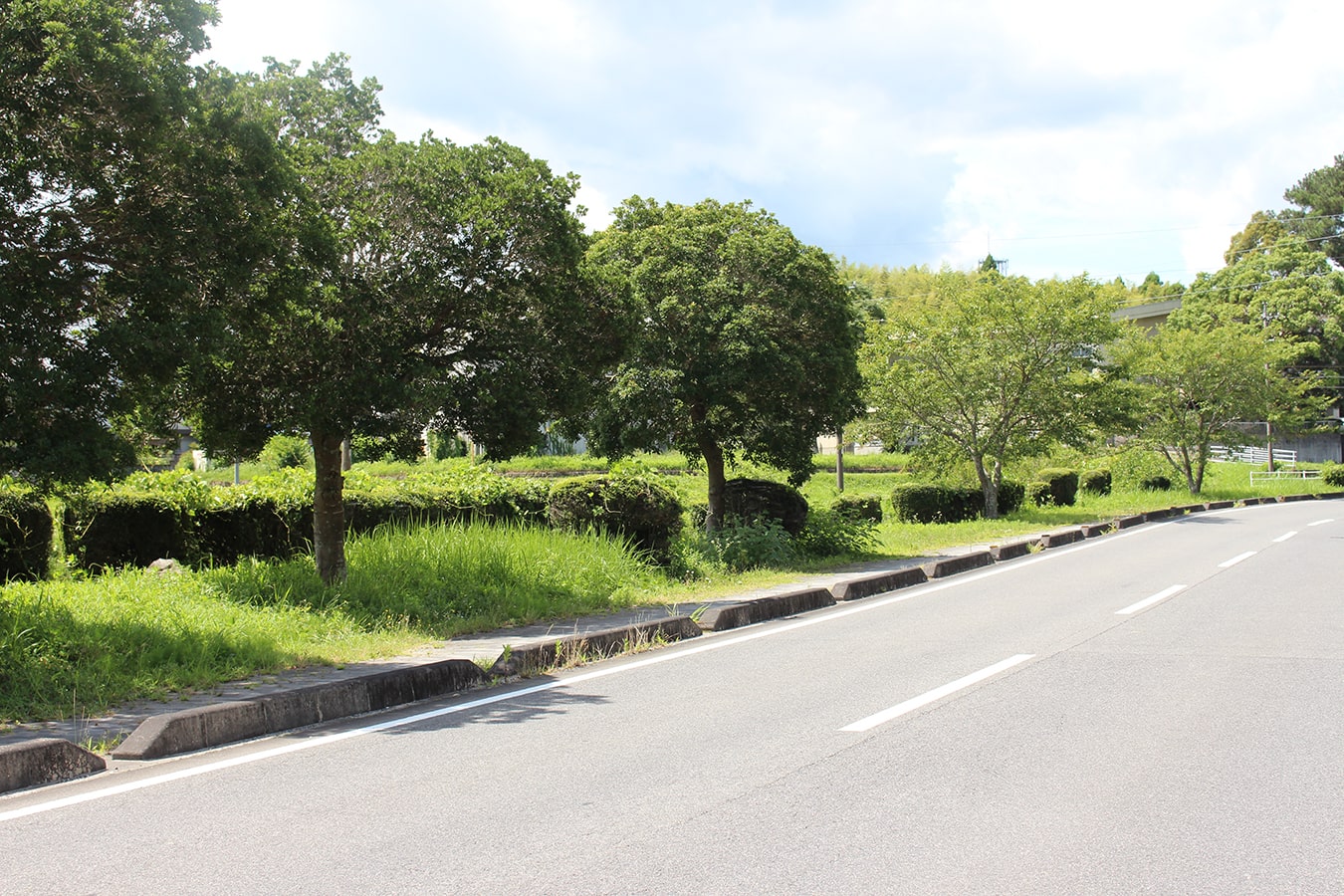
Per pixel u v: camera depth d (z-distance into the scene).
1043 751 5.35
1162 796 4.61
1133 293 85.06
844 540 16.56
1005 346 24.25
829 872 3.74
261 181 7.40
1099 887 3.62
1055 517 24.70
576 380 10.40
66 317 6.86
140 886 3.61
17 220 6.60
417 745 5.56
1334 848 3.99
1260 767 5.07
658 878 3.68
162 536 11.70
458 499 13.82
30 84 6.43
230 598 9.19
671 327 14.64
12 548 10.88
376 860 3.85
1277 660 7.79
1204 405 34.00
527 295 9.93
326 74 9.94
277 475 13.32
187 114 7.04
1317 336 49.47
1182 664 7.65
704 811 4.41
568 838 4.08
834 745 5.47
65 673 6.41
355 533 12.59
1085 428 25.20
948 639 8.89
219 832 4.16
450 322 9.80
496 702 6.65
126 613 8.01
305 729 5.95
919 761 5.16
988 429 25.34
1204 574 13.59
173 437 9.68
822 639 9.02
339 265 9.01
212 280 7.38
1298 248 51.22
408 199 9.28
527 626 9.29
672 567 13.20
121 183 6.82
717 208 15.68
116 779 4.92
